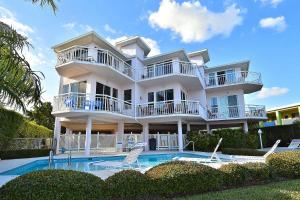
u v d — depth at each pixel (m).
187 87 20.70
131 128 22.14
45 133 17.80
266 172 6.36
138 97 18.55
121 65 17.64
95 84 15.70
